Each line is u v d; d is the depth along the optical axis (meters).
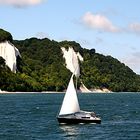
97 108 154.62
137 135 77.12
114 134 78.25
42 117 110.38
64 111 91.25
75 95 91.50
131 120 106.12
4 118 106.88
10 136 73.38
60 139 71.12
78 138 72.69
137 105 181.62
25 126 88.44
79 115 92.25
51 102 187.00
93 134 77.81
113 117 114.44
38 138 71.56
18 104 169.38
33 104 171.00
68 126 88.38
